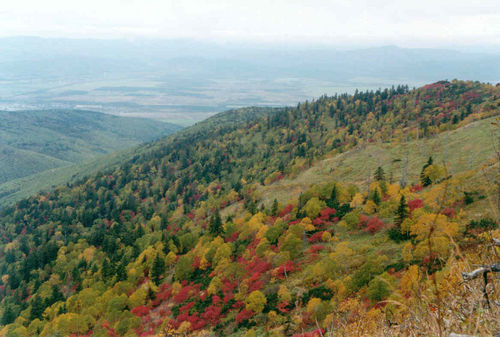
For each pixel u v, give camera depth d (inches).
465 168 3777.1
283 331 1834.4
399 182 4448.8
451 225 1505.9
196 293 3154.5
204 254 3754.9
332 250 2792.8
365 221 3053.6
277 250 3198.8
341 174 5994.1
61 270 5300.2
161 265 4013.3
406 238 2447.1
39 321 3654.0
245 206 6097.4
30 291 5083.7
